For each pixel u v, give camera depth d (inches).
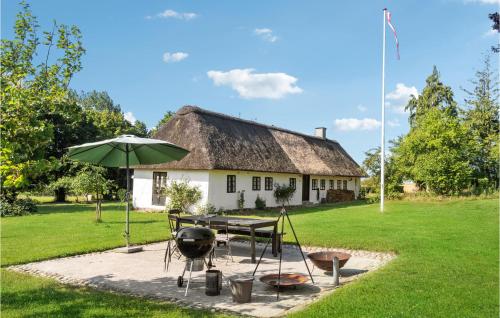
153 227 592.4
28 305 234.8
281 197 1089.4
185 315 222.4
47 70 313.7
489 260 354.3
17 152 252.1
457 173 1092.5
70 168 1159.6
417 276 301.3
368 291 264.4
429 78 1872.5
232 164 906.7
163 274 322.3
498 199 964.0
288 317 218.7
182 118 980.6
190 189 864.9
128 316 218.4
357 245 441.1
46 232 538.0
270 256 407.8
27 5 310.0
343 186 1536.7
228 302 252.7
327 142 1636.3
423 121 1227.9
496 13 315.9
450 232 522.0
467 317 215.9
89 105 3454.7
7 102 253.3
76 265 351.9
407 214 764.6
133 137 402.0
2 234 518.9
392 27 845.2
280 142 1250.6
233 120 1108.5
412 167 1171.9
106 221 679.7
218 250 437.1
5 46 296.0
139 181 973.2
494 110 1354.6
